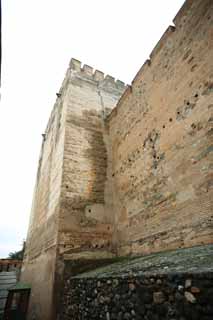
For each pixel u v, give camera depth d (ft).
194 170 13.25
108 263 18.65
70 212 20.76
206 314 4.90
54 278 16.98
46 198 27.78
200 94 13.98
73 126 26.18
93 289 11.34
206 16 14.79
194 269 5.98
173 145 15.83
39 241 26.03
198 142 13.38
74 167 23.50
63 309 15.06
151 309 6.77
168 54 18.78
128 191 21.33
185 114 15.14
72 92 28.94
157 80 19.88
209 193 11.74
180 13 17.70
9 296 21.72
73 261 17.88
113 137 27.50
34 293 21.50
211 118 12.64
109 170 25.64
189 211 12.98
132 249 18.44
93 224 21.27
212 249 9.14
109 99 32.17
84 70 32.58
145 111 21.02
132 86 24.90
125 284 8.52
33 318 19.08
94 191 23.29
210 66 13.53
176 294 5.92
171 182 15.25
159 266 8.69
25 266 31.91
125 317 8.03
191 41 15.94
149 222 16.90
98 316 10.07
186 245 12.60
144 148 19.94
